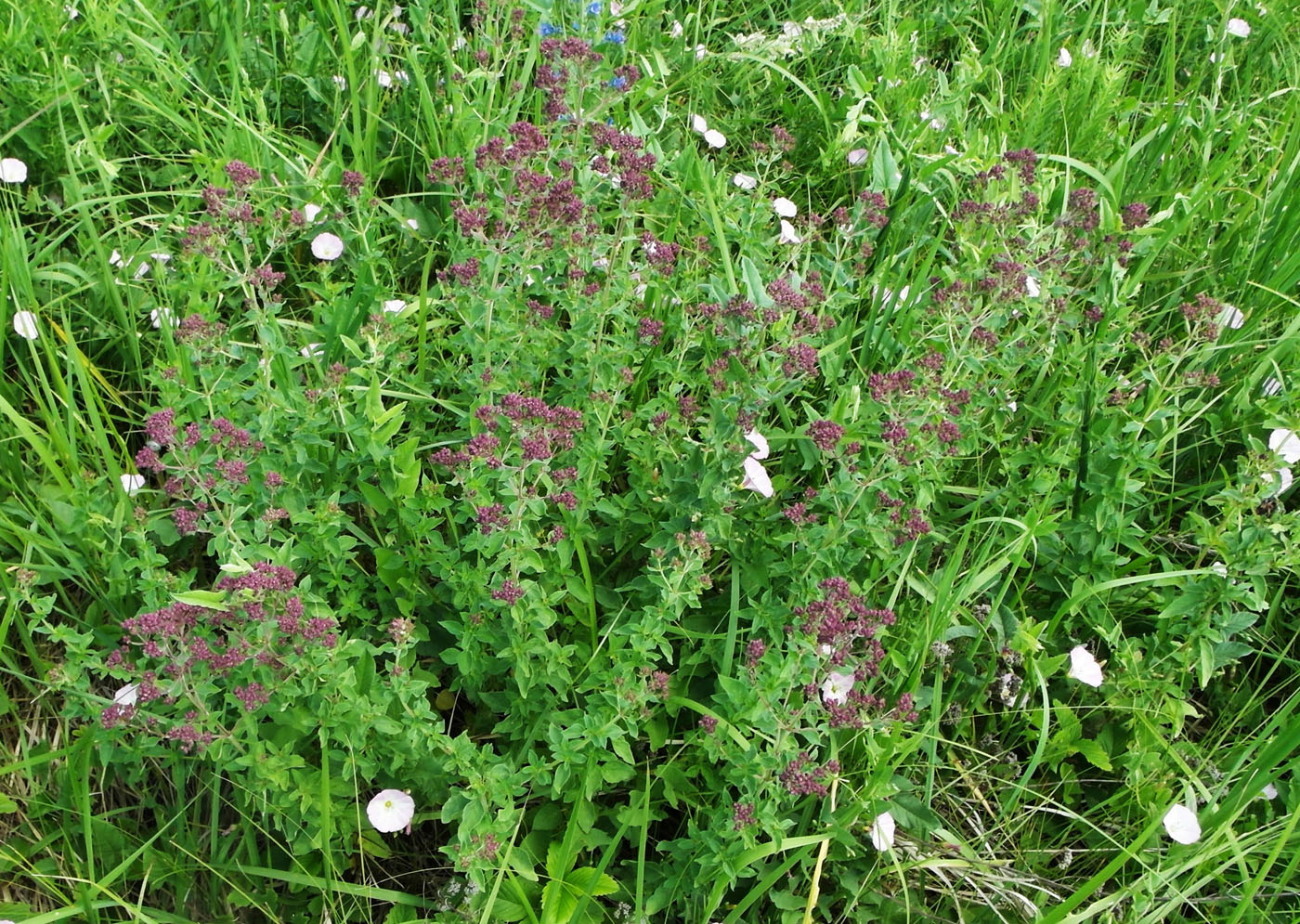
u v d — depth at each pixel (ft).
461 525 2.30
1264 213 3.17
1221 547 2.38
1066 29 4.03
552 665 2.04
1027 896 2.16
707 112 3.47
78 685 1.95
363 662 2.01
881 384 2.24
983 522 2.49
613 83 2.72
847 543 2.26
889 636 2.32
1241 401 2.74
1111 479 2.44
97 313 2.56
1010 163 2.86
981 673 2.39
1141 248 2.88
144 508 2.22
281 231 2.42
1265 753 2.12
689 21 3.59
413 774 2.03
